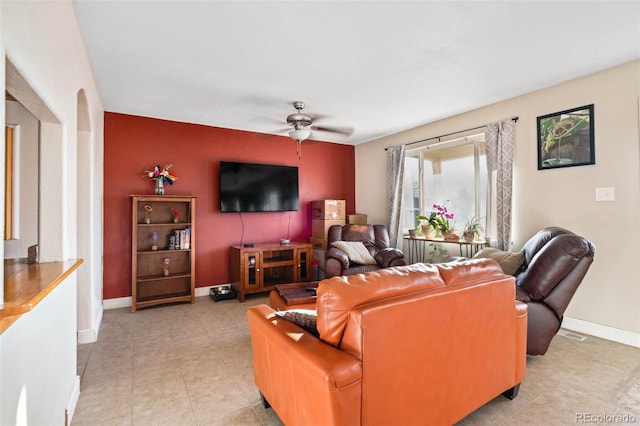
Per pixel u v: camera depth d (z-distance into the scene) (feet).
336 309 4.37
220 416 6.04
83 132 9.69
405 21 7.11
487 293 5.65
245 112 13.23
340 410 3.85
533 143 11.35
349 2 6.44
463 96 11.73
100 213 11.93
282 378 4.99
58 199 6.15
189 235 13.74
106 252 12.78
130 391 6.89
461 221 14.14
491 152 12.38
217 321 11.33
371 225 16.52
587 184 10.07
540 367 7.88
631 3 6.55
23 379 3.84
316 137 17.88
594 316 9.90
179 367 7.96
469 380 5.42
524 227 11.62
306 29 7.38
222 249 15.39
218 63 9.00
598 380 7.25
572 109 10.34
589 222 10.03
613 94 9.51
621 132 9.37
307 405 4.28
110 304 12.81
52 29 5.25
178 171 14.32
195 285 14.67
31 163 9.16
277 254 16.43
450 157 14.56
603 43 8.13
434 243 14.88
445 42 8.01
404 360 4.50
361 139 18.52
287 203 16.71
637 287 9.12
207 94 11.27
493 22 7.18
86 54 8.36
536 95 11.27
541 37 7.83
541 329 7.98
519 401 6.45
